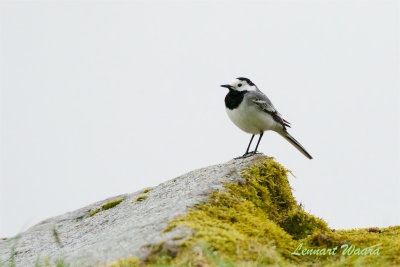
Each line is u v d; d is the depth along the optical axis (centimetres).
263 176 1304
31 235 1425
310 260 1067
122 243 1041
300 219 1229
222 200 1168
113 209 1415
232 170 1291
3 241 1447
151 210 1198
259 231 1094
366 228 1214
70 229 1393
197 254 949
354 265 1005
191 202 1140
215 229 1029
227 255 967
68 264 1012
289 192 1328
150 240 1008
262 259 974
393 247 1052
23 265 1175
